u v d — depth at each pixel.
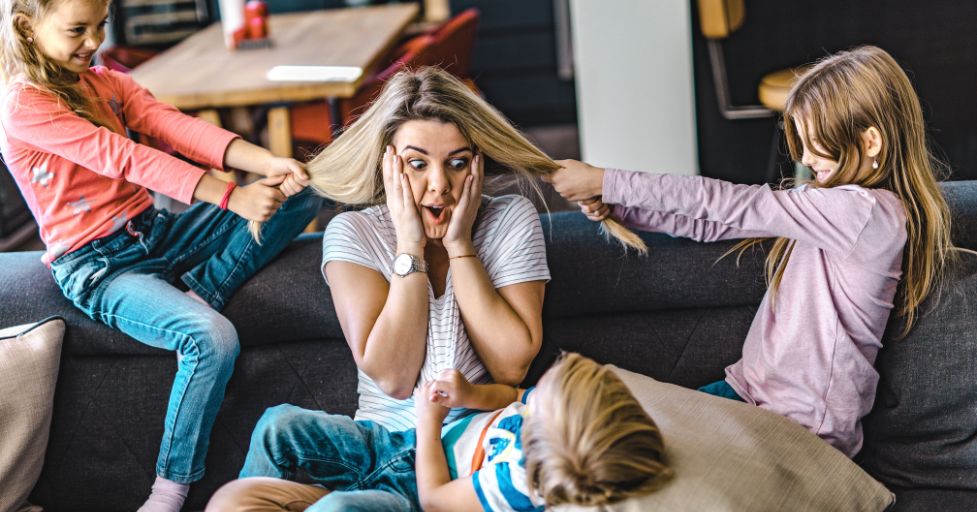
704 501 1.51
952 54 3.38
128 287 2.01
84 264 2.02
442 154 1.84
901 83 1.84
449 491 1.64
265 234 2.11
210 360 1.96
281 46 4.05
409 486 1.77
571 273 2.10
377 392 1.93
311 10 5.44
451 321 1.88
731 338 2.11
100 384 2.09
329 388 2.12
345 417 1.84
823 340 1.87
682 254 2.10
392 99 1.86
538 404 1.47
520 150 1.92
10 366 1.97
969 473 1.92
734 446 1.65
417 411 1.78
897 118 1.82
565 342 2.12
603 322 2.13
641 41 3.62
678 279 2.09
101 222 2.03
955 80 3.39
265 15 4.12
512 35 5.76
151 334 1.99
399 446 1.81
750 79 3.75
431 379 1.87
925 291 1.89
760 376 1.95
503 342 1.84
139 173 1.94
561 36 5.73
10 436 1.96
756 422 1.74
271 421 1.77
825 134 1.87
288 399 2.11
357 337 1.85
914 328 1.93
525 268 1.92
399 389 1.86
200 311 1.99
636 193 1.93
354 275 1.89
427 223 1.90
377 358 1.82
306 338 2.14
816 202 1.84
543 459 1.43
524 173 1.97
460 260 1.86
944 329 1.92
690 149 3.77
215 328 1.97
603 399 1.43
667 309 2.13
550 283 2.10
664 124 3.73
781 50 3.68
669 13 3.57
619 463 1.41
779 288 1.94
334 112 3.41
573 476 1.41
